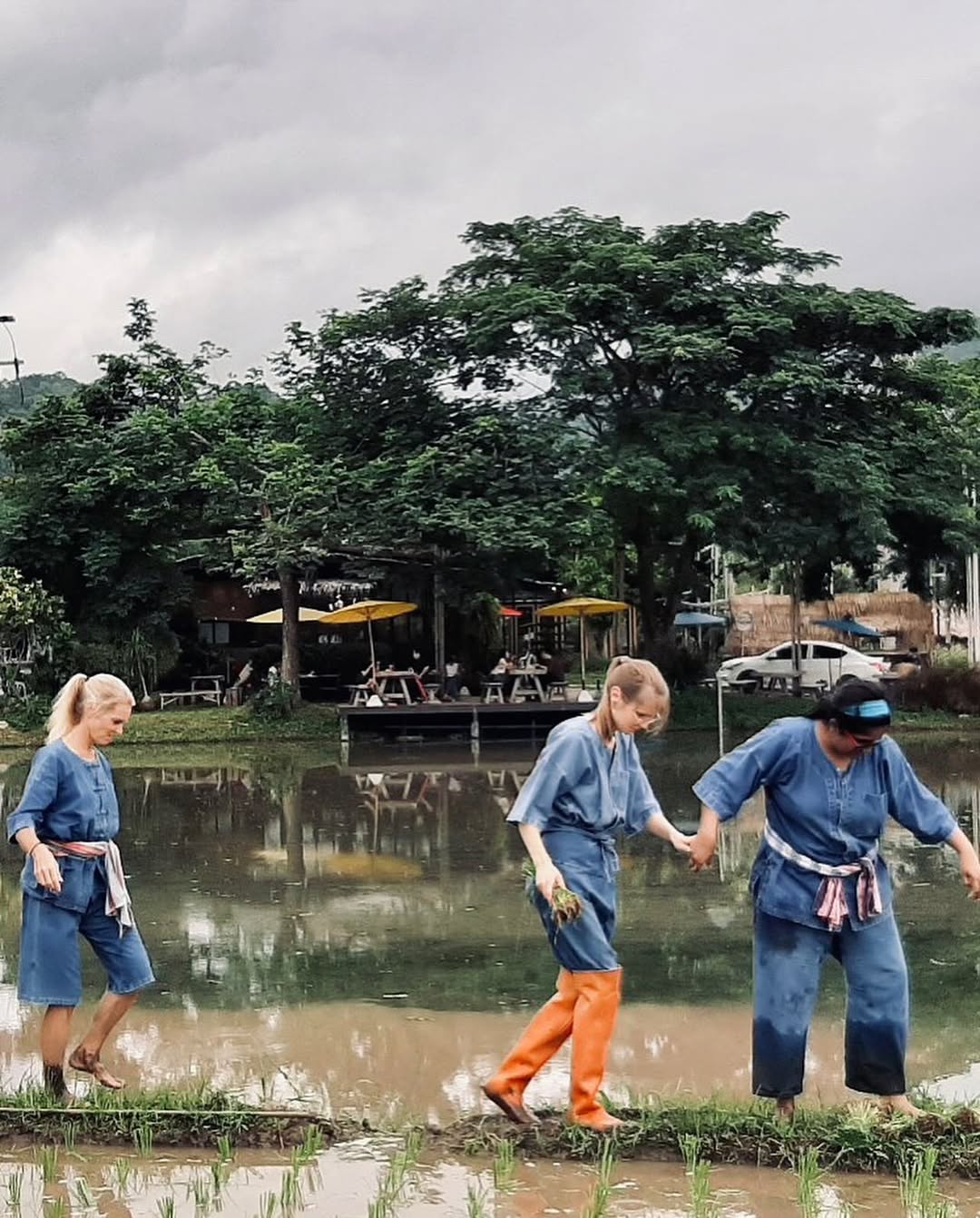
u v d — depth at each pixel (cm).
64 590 3194
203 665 3391
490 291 2955
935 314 2953
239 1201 488
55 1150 538
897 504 2925
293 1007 785
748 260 2991
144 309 3400
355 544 2795
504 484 2781
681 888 1145
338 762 2319
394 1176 502
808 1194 477
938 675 3003
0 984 855
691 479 2827
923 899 1080
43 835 596
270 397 3878
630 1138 530
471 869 1261
